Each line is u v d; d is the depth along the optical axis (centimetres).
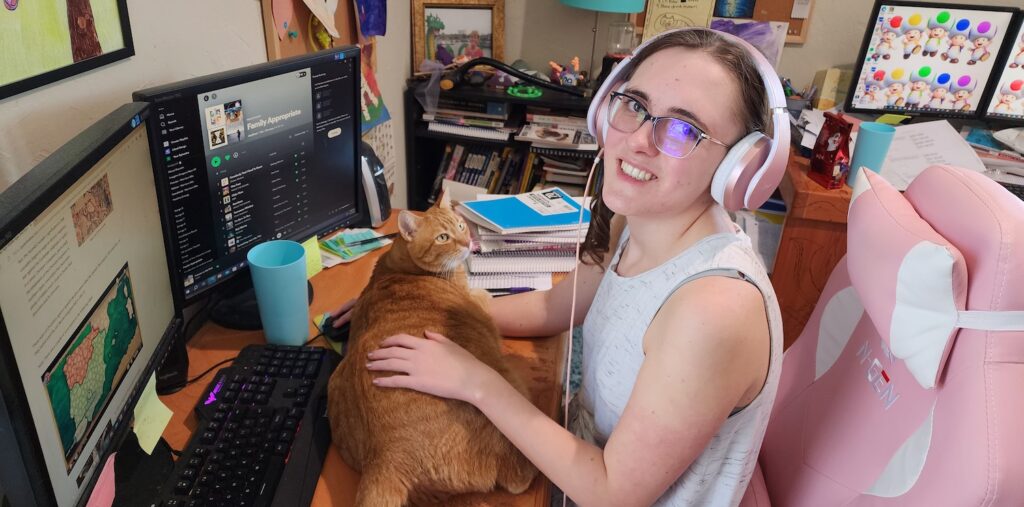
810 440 87
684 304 67
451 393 78
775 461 94
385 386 79
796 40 251
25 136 80
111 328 70
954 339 62
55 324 57
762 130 70
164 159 86
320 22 159
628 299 79
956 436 58
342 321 105
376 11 197
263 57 139
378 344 86
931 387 65
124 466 78
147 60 102
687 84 68
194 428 85
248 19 131
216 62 122
